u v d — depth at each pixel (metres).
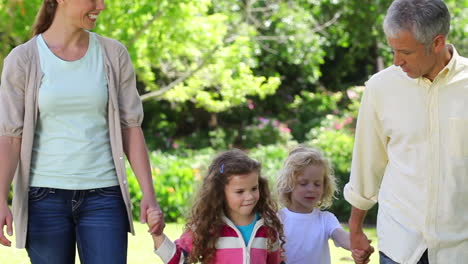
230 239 3.65
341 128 14.83
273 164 11.83
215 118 17.66
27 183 3.42
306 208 4.29
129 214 3.53
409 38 3.11
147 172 3.60
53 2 3.50
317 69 17.03
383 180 3.54
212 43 11.01
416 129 3.32
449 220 3.31
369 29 16.22
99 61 3.51
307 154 4.30
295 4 15.48
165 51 10.93
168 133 17.69
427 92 3.30
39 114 3.43
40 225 3.42
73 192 3.41
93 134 3.45
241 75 12.18
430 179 3.30
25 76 3.40
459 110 3.26
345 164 11.20
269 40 16.16
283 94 18.34
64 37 3.47
